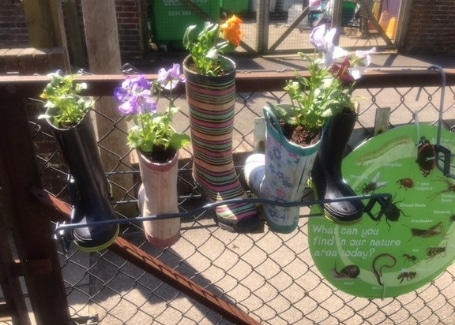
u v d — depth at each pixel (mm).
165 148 1131
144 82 1093
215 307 1623
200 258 2689
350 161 1354
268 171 1193
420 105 4777
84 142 1091
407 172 1402
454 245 1589
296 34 8016
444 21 7730
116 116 2539
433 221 1512
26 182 1234
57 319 1514
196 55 1109
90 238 1119
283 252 2740
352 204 1218
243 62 6949
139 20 6516
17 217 1281
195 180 1301
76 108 1092
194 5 6941
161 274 1498
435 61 7613
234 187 1254
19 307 1516
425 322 2250
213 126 1156
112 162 2658
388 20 8820
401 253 1562
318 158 1244
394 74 1286
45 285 1432
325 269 1566
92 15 2408
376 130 1489
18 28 5477
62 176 2748
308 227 1473
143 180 1150
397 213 1392
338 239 1501
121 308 2346
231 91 1133
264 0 6941
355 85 1294
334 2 6977
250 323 1676
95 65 2533
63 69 2646
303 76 1230
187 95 1169
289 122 1169
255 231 1247
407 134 1347
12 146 1179
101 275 2559
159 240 1204
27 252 1346
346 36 8805
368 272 1586
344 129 1173
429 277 1646
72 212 1166
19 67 2596
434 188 1443
